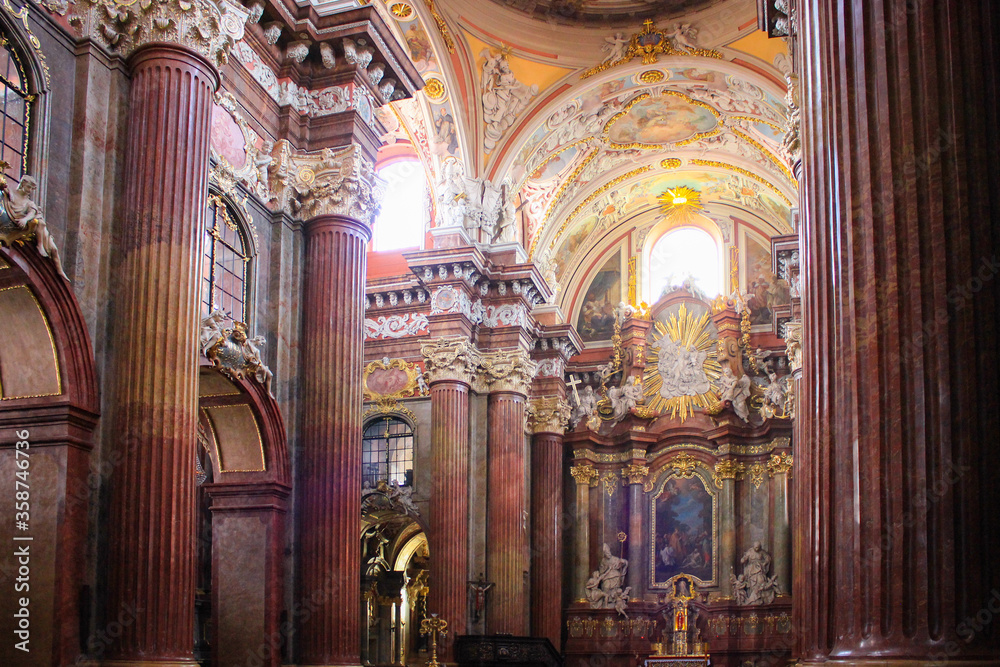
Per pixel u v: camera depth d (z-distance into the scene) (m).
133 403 11.57
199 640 21.30
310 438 15.80
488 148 28.09
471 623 25.53
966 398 6.14
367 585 29.56
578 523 33.28
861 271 6.70
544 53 27.55
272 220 16.31
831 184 7.04
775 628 30.91
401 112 27.12
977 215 6.38
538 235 31.75
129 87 12.55
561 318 32.56
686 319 34.84
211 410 15.19
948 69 6.60
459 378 26.12
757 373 33.81
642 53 27.47
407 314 27.78
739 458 32.97
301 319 16.28
